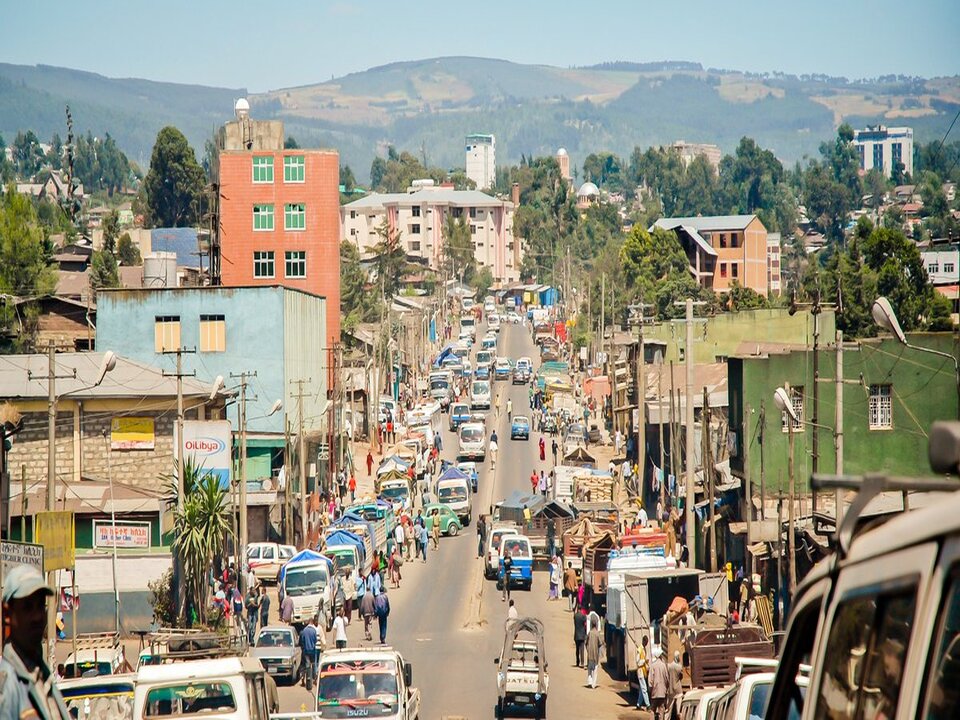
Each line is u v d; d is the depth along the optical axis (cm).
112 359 10606
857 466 15925
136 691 6116
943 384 15800
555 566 16738
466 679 12006
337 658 8562
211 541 13738
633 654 11744
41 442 17125
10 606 2106
